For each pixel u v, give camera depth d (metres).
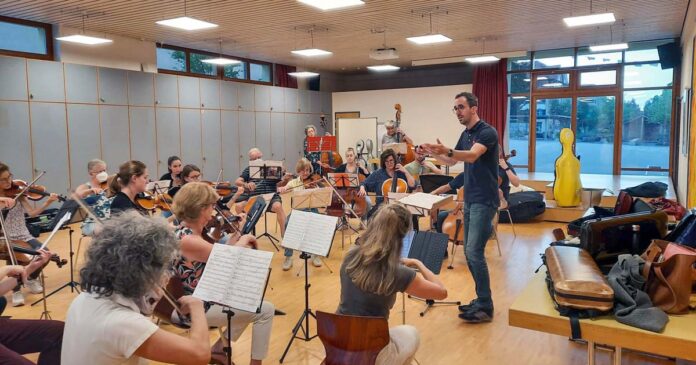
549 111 11.38
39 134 7.33
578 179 7.66
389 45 9.82
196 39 9.12
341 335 2.08
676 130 9.72
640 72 10.41
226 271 2.22
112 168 8.30
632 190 6.68
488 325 3.62
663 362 2.92
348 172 6.79
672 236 2.96
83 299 1.55
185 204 2.63
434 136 12.24
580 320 2.30
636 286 2.43
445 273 4.95
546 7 7.00
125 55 8.80
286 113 11.83
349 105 13.14
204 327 1.67
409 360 2.36
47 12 7.00
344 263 2.27
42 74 7.33
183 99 9.45
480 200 3.54
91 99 7.95
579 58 10.91
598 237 2.82
